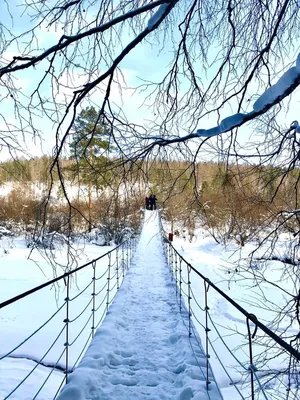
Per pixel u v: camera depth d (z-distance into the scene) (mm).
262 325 1971
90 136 3027
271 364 5289
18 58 2535
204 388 3285
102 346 4324
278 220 3947
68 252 3301
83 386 3264
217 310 10258
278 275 9062
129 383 3602
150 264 11812
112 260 17547
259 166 3461
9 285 13375
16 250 17609
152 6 2494
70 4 2818
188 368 3730
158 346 4633
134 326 5465
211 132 2916
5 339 8281
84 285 13656
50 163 3041
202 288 12555
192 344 4453
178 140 3041
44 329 9039
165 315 6055
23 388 6145
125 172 3129
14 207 15734
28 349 7734
